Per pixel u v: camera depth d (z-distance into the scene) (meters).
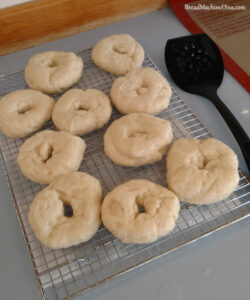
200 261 0.28
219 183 0.29
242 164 0.34
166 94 0.38
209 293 0.26
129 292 0.27
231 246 0.29
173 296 0.26
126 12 0.52
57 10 0.47
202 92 0.40
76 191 0.30
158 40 0.50
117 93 0.39
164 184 0.33
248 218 0.31
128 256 0.28
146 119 0.35
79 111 0.37
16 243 0.31
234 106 0.40
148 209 0.28
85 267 0.28
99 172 0.35
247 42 0.46
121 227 0.27
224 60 0.44
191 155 0.32
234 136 0.34
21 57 0.49
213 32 0.48
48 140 0.35
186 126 0.38
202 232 0.30
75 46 0.50
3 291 0.28
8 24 0.46
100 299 0.27
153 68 0.45
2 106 0.38
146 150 0.33
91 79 0.44
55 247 0.28
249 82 0.41
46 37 0.50
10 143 0.38
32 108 0.39
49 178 0.32
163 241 0.29
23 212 0.32
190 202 0.30
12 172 0.35
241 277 0.27
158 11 0.54
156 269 0.28
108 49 0.44
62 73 0.40
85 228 0.28
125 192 0.30
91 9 0.49
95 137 0.38
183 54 0.43
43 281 0.27
